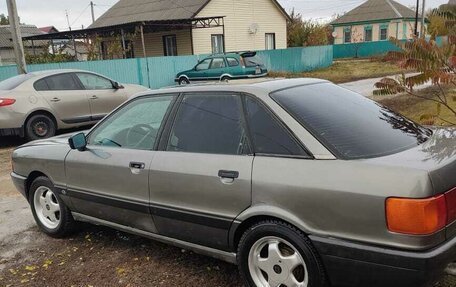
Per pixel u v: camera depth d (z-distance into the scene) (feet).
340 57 155.12
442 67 17.19
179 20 78.74
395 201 8.79
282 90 11.58
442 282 11.28
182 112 12.66
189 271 13.23
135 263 14.01
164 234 13.00
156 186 12.59
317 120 10.64
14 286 13.16
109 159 13.85
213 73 65.92
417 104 41.09
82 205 15.11
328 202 9.52
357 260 9.30
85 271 13.76
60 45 124.36
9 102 32.71
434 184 8.76
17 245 16.10
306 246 9.93
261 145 10.81
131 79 66.49
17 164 17.25
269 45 105.29
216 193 11.28
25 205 20.59
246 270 11.11
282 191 10.12
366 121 11.26
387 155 9.86
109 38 92.07
